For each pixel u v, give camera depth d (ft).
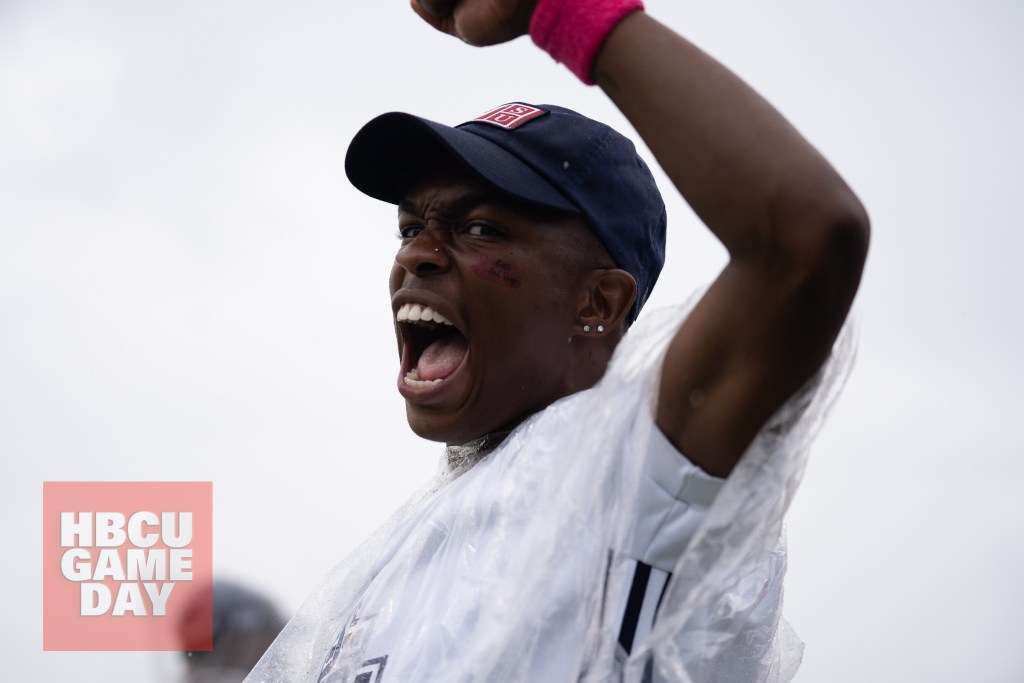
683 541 7.47
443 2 7.98
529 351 9.45
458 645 8.00
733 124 6.98
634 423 7.57
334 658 8.90
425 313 9.44
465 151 9.23
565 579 7.70
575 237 9.60
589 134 9.74
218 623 15.21
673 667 7.42
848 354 7.41
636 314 10.16
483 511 8.57
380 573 9.11
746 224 6.87
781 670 9.92
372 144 9.89
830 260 6.73
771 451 7.20
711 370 7.14
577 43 7.46
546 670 7.63
